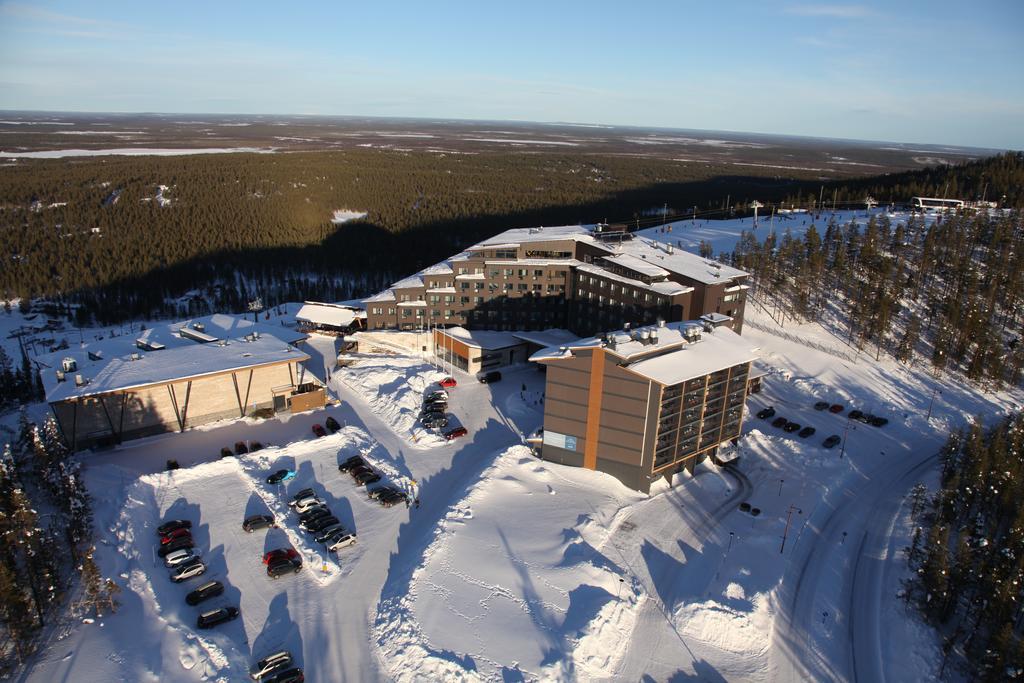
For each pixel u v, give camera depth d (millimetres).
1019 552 53562
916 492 65500
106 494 63531
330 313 118125
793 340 106750
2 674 41625
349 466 69938
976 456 66250
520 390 93750
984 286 110000
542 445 73938
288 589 52312
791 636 50219
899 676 46750
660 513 65000
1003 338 102062
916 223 143750
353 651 46500
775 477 72125
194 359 82688
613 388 67312
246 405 83562
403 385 91938
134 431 76438
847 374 97500
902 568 57750
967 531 56594
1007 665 43781
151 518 60125
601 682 45156
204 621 47719
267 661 44062
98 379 75312
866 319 106750
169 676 42656
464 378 97688
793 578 56469
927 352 101438
